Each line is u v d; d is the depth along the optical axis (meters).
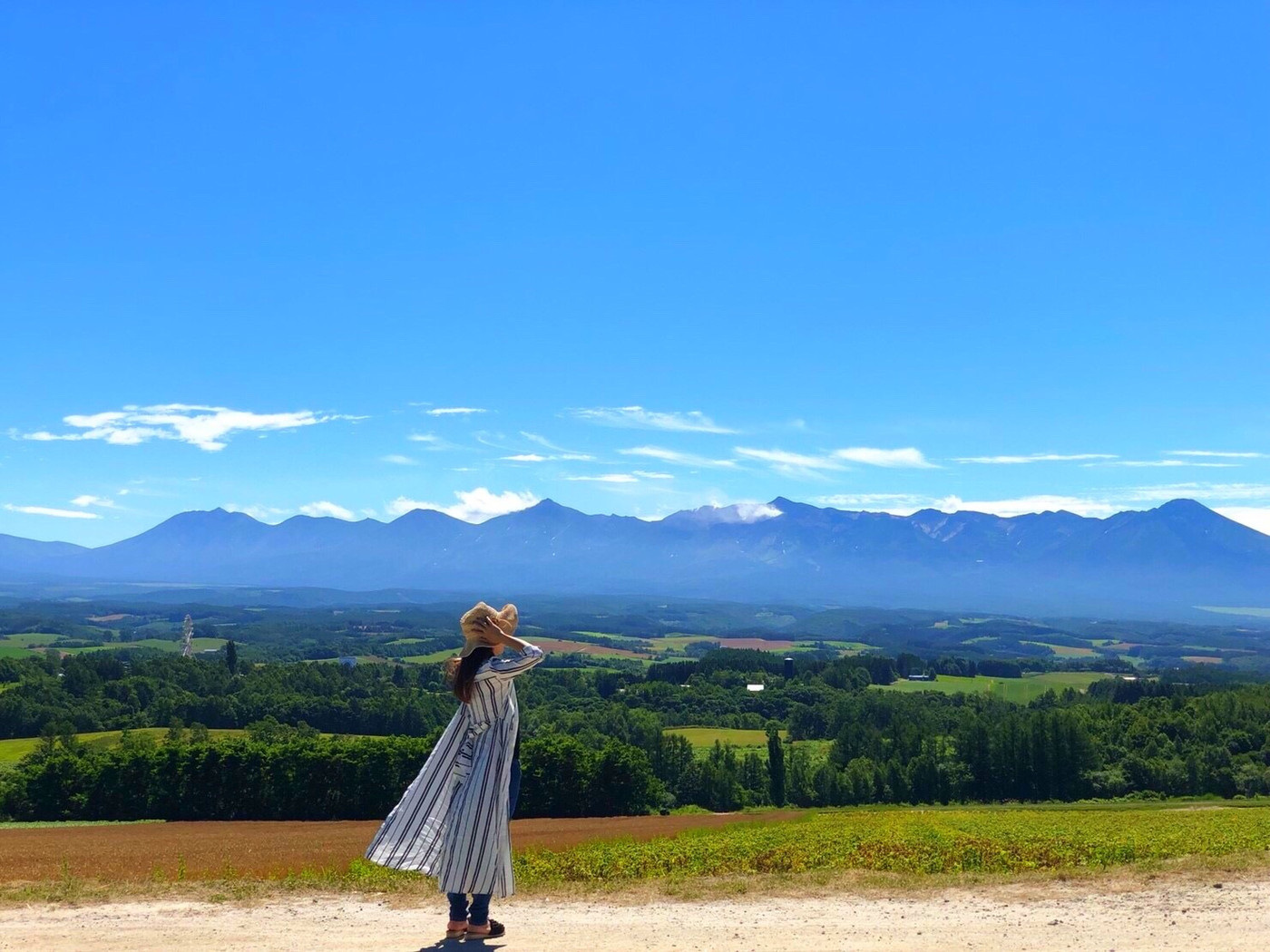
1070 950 7.94
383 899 9.99
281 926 8.90
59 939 8.46
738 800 97.88
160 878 11.95
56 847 36.09
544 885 10.93
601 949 7.99
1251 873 10.62
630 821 57.16
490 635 8.03
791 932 8.56
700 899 9.97
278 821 62.50
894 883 10.57
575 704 156.50
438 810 8.11
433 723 129.00
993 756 100.44
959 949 7.99
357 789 66.38
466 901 8.29
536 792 70.00
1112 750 103.75
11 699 116.44
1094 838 20.48
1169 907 9.31
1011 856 13.02
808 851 15.63
